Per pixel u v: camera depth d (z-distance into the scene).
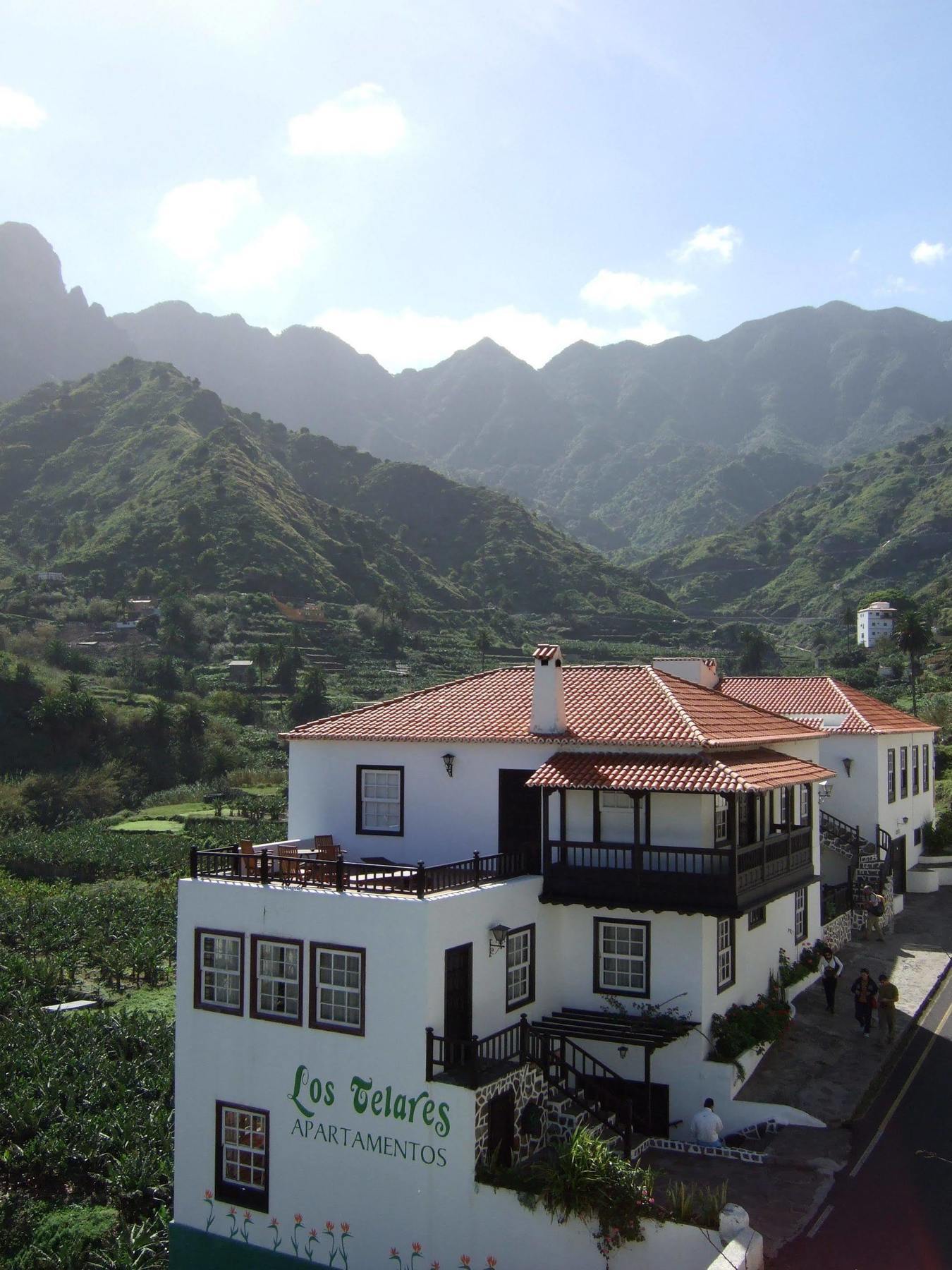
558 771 21.98
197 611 134.75
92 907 48.78
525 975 21.34
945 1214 17.05
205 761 93.75
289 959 19.59
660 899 20.97
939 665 104.31
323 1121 18.98
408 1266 17.84
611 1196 16.12
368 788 25.64
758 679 44.22
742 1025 22.19
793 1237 16.34
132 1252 21.12
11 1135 26.12
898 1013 26.44
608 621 166.25
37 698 96.06
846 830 37.22
